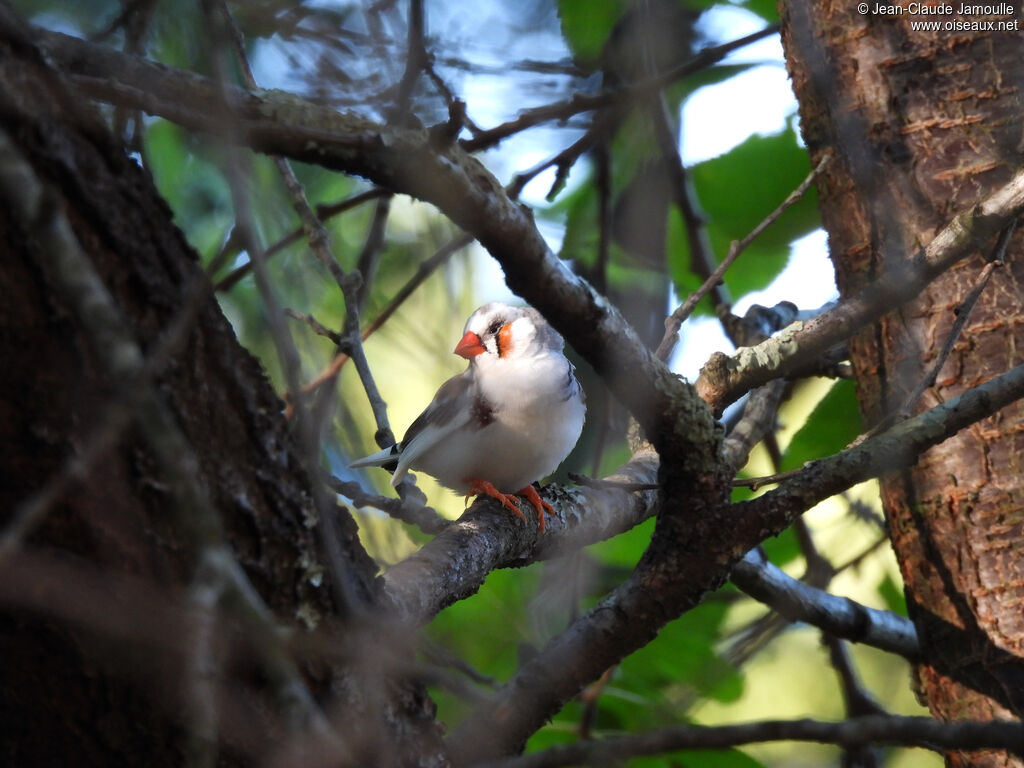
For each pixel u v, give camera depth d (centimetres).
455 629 774
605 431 828
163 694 401
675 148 910
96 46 412
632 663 770
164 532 396
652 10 933
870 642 751
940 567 654
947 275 674
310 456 363
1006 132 677
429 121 829
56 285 361
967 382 657
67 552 387
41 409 373
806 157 902
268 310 342
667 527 569
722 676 767
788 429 1115
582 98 817
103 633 382
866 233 700
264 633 284
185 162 925
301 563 436
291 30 786
